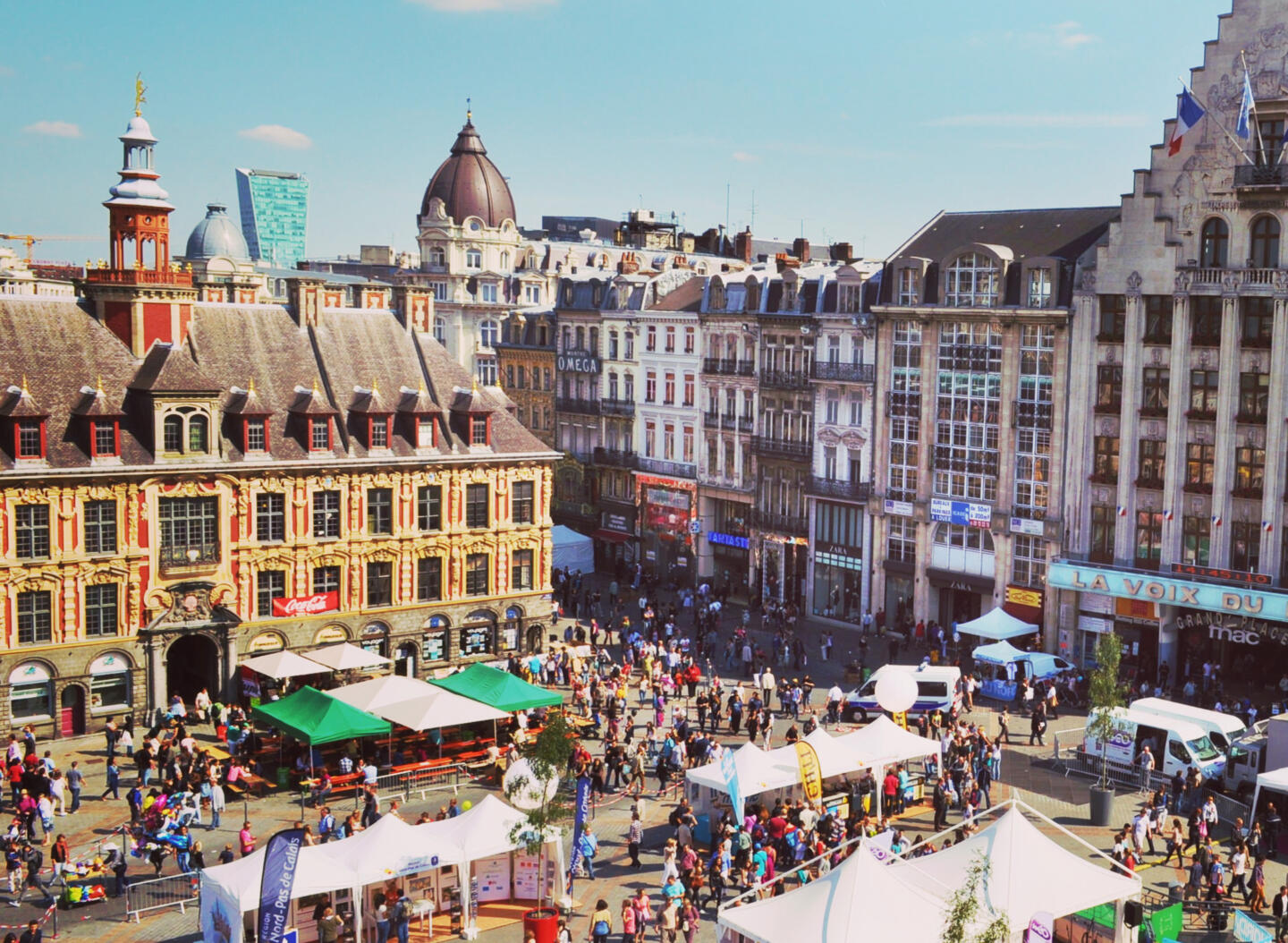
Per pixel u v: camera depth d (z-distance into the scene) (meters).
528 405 103.94
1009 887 32.06
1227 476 59.53
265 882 31.92
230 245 119.12
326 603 61.72
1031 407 66.69
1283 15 56.66
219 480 58.22
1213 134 59.09
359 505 62.19
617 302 94.31
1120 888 32.75
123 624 56.12
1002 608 68.00
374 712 49.19
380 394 63.97
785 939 29.83
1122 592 61.88
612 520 95.12
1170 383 61.12
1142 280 61.66
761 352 82.19
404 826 36.03
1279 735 44.41
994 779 49.12
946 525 71.44
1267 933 31.38
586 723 55.31
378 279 143.00
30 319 56.84
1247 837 40.34
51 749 53.38
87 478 54.81
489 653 67.00
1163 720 48.12
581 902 38.41
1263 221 58.25
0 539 53.22
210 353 60.97
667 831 44.38
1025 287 66.62
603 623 76.50
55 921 36.31
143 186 58.78
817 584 79.56
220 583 58.59
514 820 37.38
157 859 39.81
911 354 72.50
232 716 53.50
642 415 92.38
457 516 65.25
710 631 72.00
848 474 76.88
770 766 41.88
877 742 44.31
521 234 146.12
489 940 36.22
